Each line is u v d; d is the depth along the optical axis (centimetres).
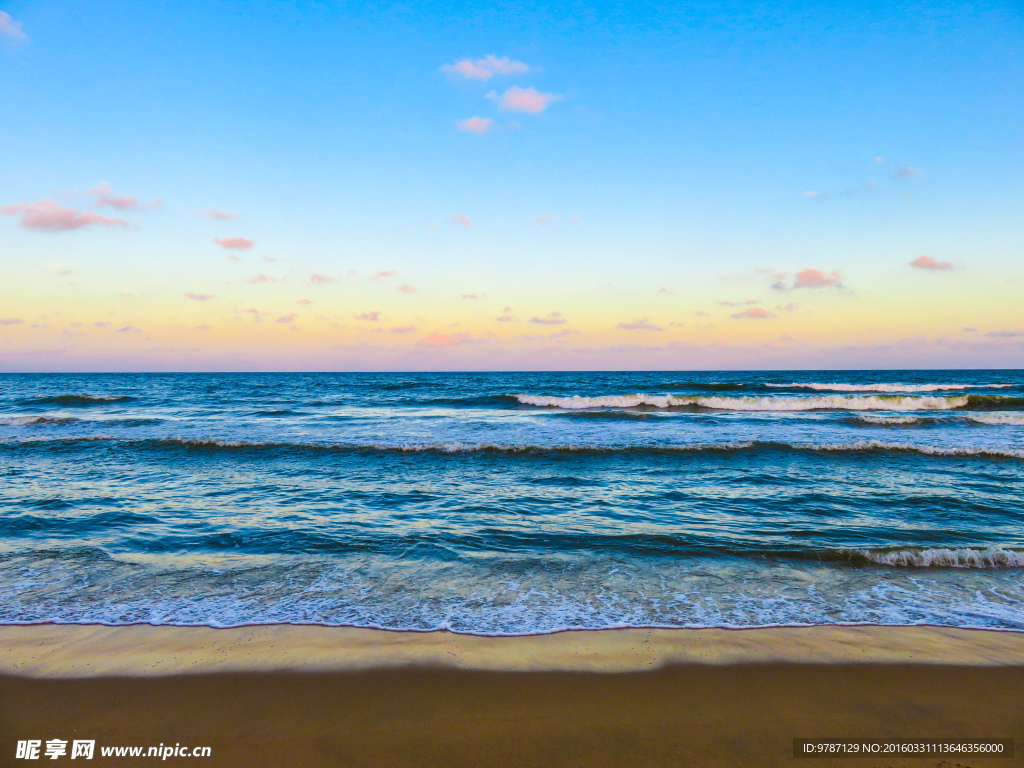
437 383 5559
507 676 348
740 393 3403
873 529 677
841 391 3512
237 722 298
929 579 520
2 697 319
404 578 520
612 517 734
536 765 265
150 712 306
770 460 1148
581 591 492
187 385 5378
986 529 675
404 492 872
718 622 429
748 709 313
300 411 2495
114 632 405
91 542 620
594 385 4750
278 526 686
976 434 1540
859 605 461
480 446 1251
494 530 673
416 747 278
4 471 1044
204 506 781
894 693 329
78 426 1836
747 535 655
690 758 271
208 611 443
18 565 546
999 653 375
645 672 354
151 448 1294
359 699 321
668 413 2180
